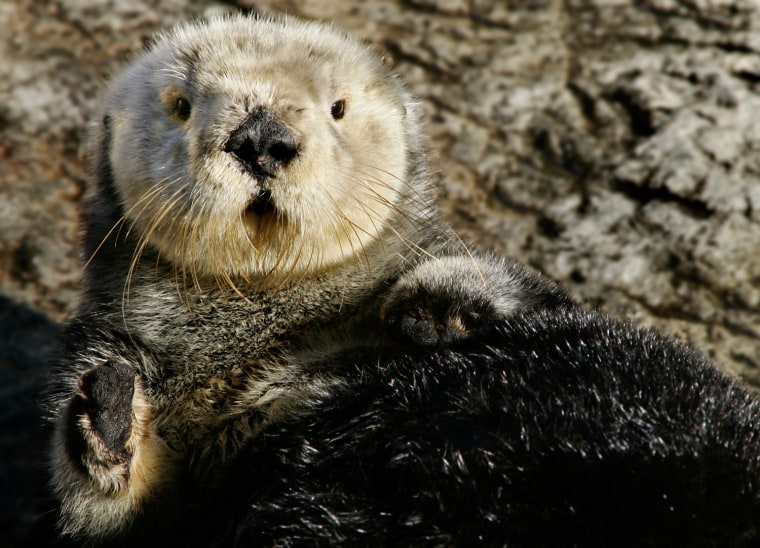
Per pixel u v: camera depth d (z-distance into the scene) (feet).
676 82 47.60
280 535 23.57
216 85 26.02
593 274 40.14
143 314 27.94
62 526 25.53
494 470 22.41
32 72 49.24
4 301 39.81
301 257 26.48
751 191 42.11
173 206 25.67
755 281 39.27
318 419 24.88
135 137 27.86
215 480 25.67
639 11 52.60
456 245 30.83
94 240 29.91
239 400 26.48
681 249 40.63
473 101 48.47
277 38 28.68
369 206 27.89
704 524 21.24
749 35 49.37
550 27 52.60
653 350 25.04
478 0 54.70
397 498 22.82
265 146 24.26
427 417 23.67
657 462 22.04
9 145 46.16
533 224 42.52
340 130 27.99
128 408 23.95
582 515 21.65
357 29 52.49
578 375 23.98
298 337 27.91
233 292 27.61
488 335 25.61
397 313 25.98
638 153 44.50
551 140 46.32
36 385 36.81
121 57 50.49
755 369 35.88
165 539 25.66
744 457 22.24
